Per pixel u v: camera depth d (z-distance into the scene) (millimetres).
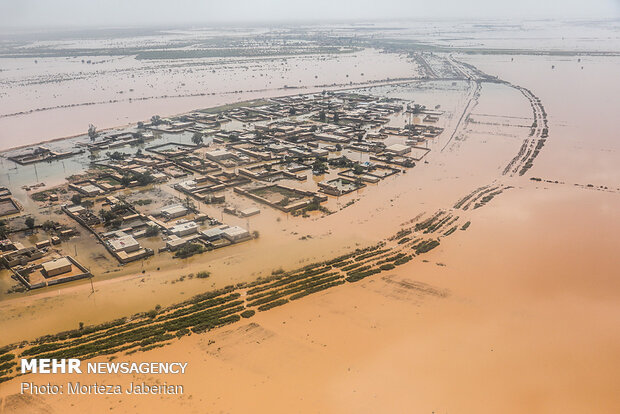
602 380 82438
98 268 126062
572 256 127438
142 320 102000
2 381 82500
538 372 84562
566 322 99438
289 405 76375
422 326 98188
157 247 138125
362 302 107250
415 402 77250
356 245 138250
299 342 92875
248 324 98938
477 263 125250
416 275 119312
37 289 115562
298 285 115000
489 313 102875
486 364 86500
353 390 79812
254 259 130125
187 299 110438
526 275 118688
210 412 74938
